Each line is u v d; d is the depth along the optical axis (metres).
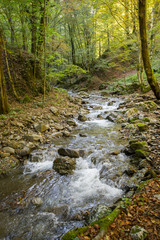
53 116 10.36
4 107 8.80
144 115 8.62
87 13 20.69
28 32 11.73
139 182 3.88
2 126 7.59
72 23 22.52
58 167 5.18
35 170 5.36
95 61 26.84
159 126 6.64
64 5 13.85
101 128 8.75
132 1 11.11
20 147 6.58
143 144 5.26
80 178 4.72
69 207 3.62
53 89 16.39
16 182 4.76
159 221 2.45
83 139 7.52
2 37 9.41
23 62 13.27
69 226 3.12
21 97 11.73
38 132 8.11
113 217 2.79
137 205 2.94
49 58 13.53
